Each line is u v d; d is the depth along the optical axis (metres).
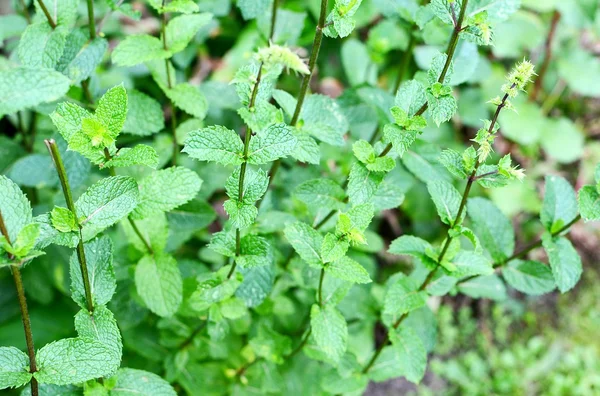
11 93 0.61
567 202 0.79
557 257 0.78
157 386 0.72
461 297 1.18
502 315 1.18
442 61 0.70
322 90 1.19
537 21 1.27
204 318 0.81
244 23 1.18
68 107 0.66
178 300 0.79
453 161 0.70
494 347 1.14
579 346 1.14
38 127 0.92
